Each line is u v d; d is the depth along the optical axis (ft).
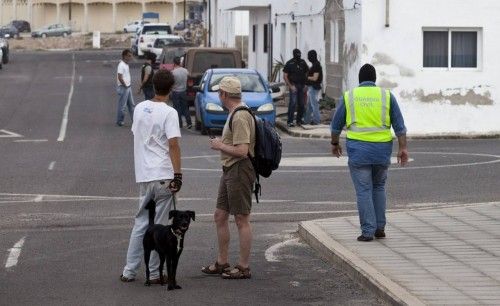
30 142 198.70
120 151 182.60
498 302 64.85
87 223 107.76
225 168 79.10
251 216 111.65
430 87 215.72
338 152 92.02
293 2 291.79
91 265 85.15
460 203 118.83
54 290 75.15
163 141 77.00
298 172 150.71
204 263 85.87
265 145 78.64
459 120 216.74
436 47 216.74
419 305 63.93
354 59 220.84
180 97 230.07
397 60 214.90
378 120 88.48
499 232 93.50
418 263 78.79
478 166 155.63
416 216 104.12
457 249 85.05
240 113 78.23
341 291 74.08
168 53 312.50
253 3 325.62
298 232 100.68
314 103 223.30
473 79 216.54
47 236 99.71
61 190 133.59
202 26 587.68
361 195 88.99
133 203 122.21
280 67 294.46
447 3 214.69
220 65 269.03
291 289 75.05
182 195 127.44
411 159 166.20
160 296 72.90
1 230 103.50
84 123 239.91
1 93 331.16
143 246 76.43
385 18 213.66
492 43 216.54
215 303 70.54
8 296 73.10
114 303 70.69
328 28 249.14
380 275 74.02
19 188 135.64
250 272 81.20
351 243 88.38
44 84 368.68
